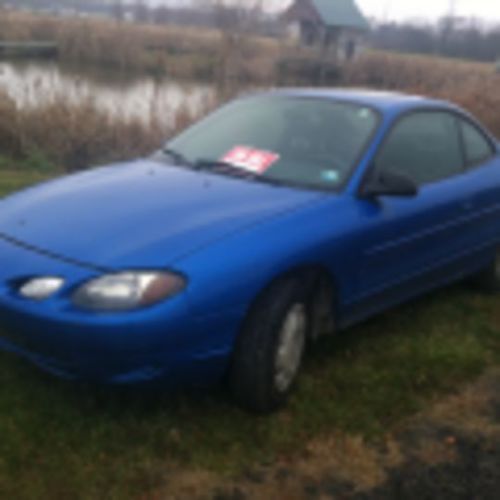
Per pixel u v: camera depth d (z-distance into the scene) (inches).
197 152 162.4
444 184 169.0
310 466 115.7
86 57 1093.1
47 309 110.0
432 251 165.9
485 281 200.1
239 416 127.0
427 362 154.0
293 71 1241.4
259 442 120.3
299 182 145.0
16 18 1401.3
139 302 108.7
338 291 139.2
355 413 131.4
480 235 184.4
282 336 125.6
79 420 121.1
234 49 989.2
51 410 123.3
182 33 1429.6
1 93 407.2
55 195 138.9
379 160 152.1
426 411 135.6
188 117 401.1
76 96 426.0
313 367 146.9
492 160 193.9
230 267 115.4
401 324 174.1
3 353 140.9
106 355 109.3
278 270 120.9
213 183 142.8
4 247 121.3
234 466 113.7
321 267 132.2
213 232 119.9
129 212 126.9
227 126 169.2
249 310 120.4
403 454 122.1
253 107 174.2
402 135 162.1
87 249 115.9
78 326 107.7
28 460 110.5
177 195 135.1
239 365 122.0
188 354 113.9
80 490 105.3
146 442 117.2
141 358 110.3
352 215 138.9
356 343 160.2
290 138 157.2
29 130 385.1
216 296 113.5
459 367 153.5
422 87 597.0
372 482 114.0
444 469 119.5
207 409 128.0
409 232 153.6
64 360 113.3
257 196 136.1
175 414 125.7
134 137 392.2
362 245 140.0
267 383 123.4
